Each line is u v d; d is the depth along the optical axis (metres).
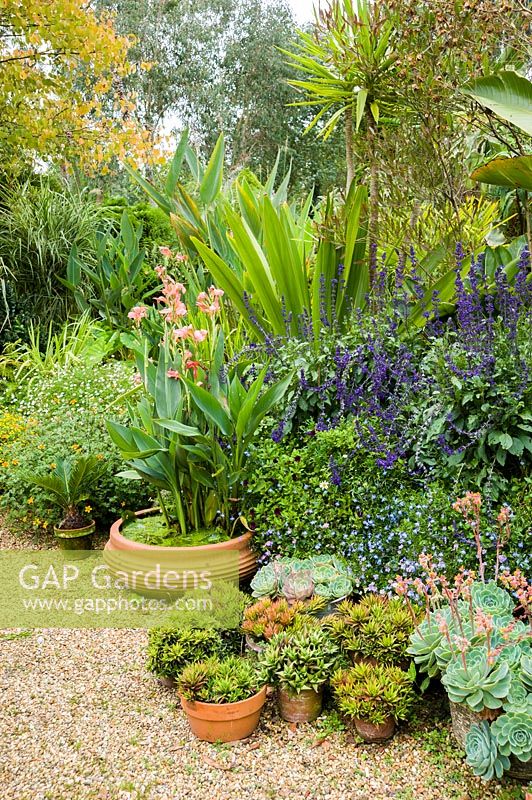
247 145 15.38
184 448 2.98
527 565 2.39
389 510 2.78
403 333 3.33
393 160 3.70
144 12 15.79
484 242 4.13
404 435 2.85
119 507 3.86
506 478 2.73
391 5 3.34
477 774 1.83
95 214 6.67
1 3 5.65
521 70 3.74
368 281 4.03
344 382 3.16
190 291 4.45
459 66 3.42
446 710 2.23
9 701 2.39
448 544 2.55
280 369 3.44
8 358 5.43
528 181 2.83
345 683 2.14
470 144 4.36
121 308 5.91
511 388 2.61
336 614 2.45
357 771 1.99
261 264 3.87
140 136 6.91
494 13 3.14
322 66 4.05
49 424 4.10
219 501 3.16
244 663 2.29
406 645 2.19
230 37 16.56
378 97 3.94
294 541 2.90
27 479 3.64
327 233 3.94
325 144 14.59
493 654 1.86
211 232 4.73
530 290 3.00
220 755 2.09
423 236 4.05
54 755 2.10
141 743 2.16
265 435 3.32
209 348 3.34
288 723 2.23
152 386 3.20
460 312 2.88
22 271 5.96
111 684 2.49
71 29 5.99
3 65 6.30
